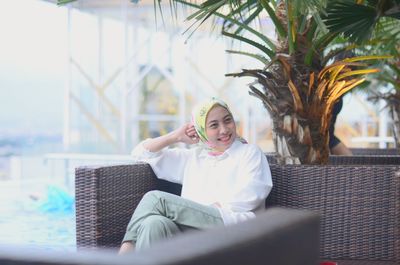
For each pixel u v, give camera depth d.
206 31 7.97
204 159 2.65
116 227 2.49
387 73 4.36
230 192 2.51
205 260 0.84
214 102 2.61
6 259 0.83
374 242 2.45
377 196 2.45
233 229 1.00
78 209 2.40
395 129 4.32
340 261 2.44
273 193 2.58
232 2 2.48
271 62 2.51
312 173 2.51
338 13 2.54
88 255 0.83
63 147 7.94
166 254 0.82
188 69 8.84
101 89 8.38
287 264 1.05
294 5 2.32
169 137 2.71
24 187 7.34
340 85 2.63
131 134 9.15
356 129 8.35
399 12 2.55
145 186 2.70
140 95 9.30
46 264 0.81
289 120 2.62
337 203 2.48
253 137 8.41
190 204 2.37
